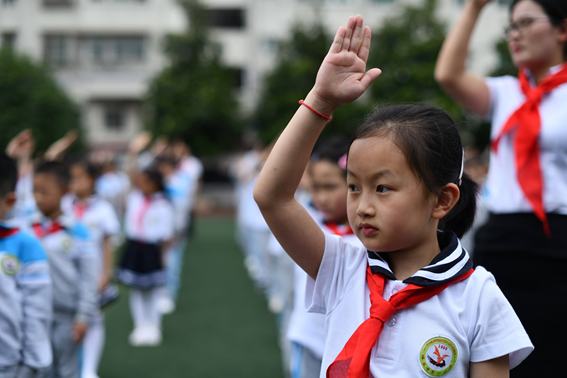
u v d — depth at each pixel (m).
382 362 1.22
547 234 1.84
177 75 17.56
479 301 1.22
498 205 2.00
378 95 15.59
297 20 17.28
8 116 17.03
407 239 1.20
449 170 1.21
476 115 2.26
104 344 4.87
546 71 2.02
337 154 2.43
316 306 1.40
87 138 20.56
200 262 8.89
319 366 2.22
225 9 24.17
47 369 2.30
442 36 16.05
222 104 17.23
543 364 1.78
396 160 1.17
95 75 24.44
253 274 7.87
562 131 1.87
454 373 1.19
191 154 17.47
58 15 24.03
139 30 24.28
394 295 1.22
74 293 3.06
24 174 3.47
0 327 2.17
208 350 4.70
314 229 1.34
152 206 5.03
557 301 1.78
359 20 1.18
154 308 5.02
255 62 23.41
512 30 2.05
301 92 16.38
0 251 2.22
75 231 3.08
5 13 23.86
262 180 1.29
